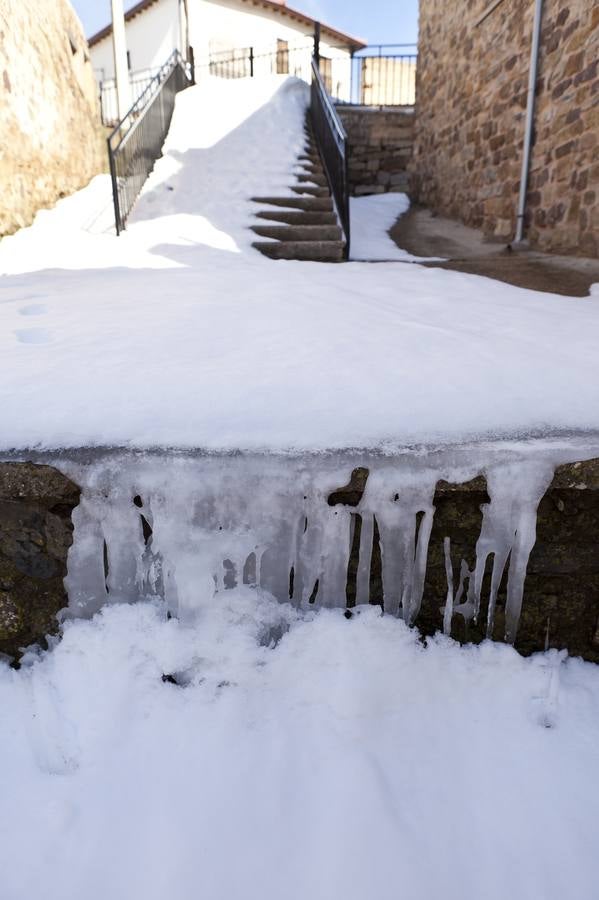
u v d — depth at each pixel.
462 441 1.49
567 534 1.64
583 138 4.65
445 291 3.26
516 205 5.88
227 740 1.42
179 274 3.59
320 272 3.82
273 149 7.18
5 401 1.63
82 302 2.79
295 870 1.22
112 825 1.29
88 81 6.85
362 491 1.51
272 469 1.47
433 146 8.41
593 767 1.41
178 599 1.56
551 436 1.51
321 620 1.58
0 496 1.51
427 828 1.30
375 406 1.62
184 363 1.89
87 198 5.95
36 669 1.61
